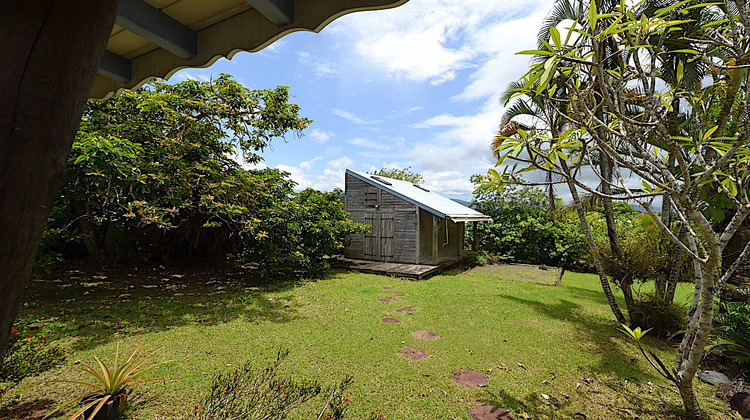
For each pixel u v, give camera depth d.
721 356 3.98
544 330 5.02
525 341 4.56
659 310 4.87
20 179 0.48
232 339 4.39
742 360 3.47
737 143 1.81
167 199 6.19
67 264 9.00
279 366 3.62
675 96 2.68
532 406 3.02
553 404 3.06
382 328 4.95
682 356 3.09
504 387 3.33
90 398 2.52
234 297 6.65
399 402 3.02
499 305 6.41
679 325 4.73
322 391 3.13
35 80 0.50
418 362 3.83
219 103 6.70
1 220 0.46
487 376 3.55
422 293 7.32
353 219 11.99
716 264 2.32
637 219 11.72
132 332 4.57
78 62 0.55
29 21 0.50
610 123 2.77
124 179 5.57
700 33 2.46
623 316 5.48
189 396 2.96
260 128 7.46
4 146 0.47
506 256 13.22
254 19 1.74
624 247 5.44
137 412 2.70
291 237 8.29
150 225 8.35
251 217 7.24
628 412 2.96
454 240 14.12
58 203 6.14
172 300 6.33
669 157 3.23
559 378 3.55
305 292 7.21
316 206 9.47
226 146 8.25
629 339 4.74
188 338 4.40
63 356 3.30
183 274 8.98
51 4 0.52
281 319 5.30
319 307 6.05
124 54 2.25
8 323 0.48
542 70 1.72
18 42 0.50
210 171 6.67
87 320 5.00
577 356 4.11
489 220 14.01
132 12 1.60
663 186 2.11
